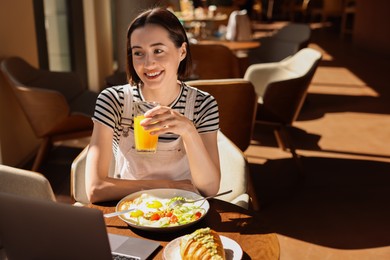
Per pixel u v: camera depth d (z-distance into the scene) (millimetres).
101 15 6746
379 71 8680
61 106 3814
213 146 2043
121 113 2027
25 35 4492
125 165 2064
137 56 1902
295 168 4320
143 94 2029
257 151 4727
